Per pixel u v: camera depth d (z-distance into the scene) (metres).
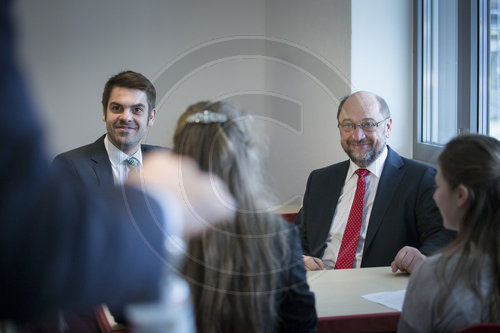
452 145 1.35
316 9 3.62
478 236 1.25
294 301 1.11
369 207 2.23
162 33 4.38
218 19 4.41
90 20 4.27
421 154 3.17
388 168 2.25
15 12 0.34
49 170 0.38
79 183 0.43
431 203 2.13
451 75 3.01
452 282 1.24
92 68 4.30
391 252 2.16
